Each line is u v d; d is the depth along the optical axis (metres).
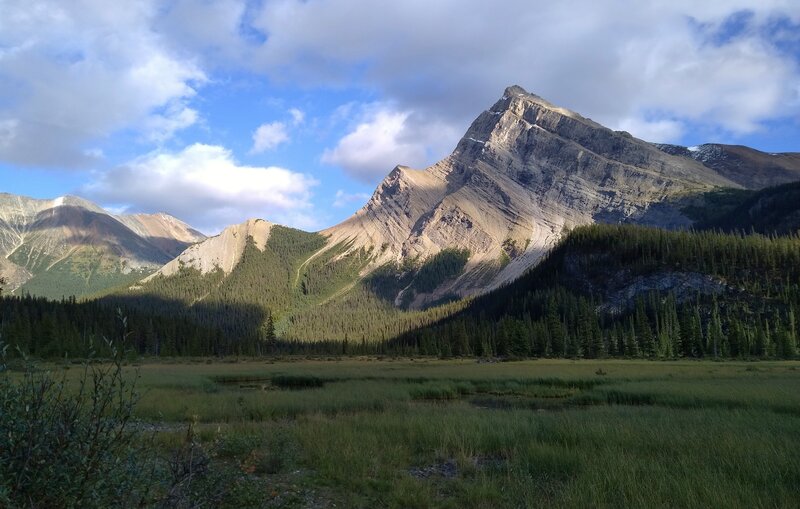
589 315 128.12
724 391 31.94
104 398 5.65
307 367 79.00
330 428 18.30
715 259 160.12
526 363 89.44
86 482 5.41
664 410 24.12
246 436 15.88
